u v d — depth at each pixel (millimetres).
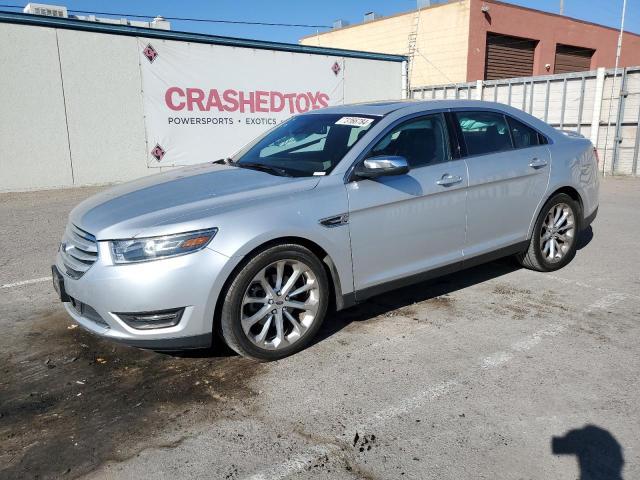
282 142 4641
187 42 12672
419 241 4242
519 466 2605
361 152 3996
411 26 23688
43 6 13602
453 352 3771
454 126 4562
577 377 3395
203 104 13180
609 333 4016
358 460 2674
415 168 4215
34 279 5602
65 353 3896
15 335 4215
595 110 12984
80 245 3500
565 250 5492
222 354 3826
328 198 3734
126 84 12086
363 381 3410
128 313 3242
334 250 3768
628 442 2762
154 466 2670
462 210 4465
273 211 3512
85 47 11453
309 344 3916
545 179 5094
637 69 12133
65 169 11695
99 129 11938
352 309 4586
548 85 13984
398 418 3010
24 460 2729
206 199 3559
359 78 15875
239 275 3393
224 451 2770
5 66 10680
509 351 3764
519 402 3133
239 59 13492
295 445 2805
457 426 2924
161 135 12750
